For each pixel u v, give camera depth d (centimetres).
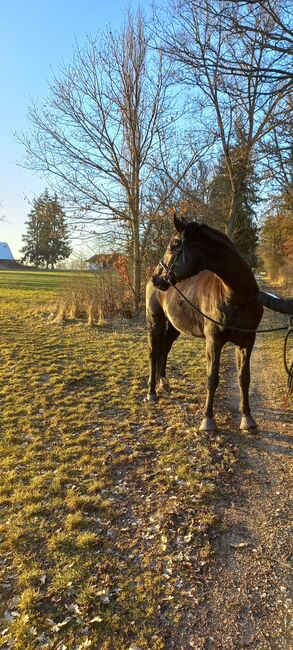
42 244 7650
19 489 387
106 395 645
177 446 470
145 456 452
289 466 430
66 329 1162
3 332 1091
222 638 242
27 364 802
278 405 600
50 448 470
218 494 382
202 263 414
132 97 1306
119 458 442
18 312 1450
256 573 289
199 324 513
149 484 397
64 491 385
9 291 2298
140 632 245
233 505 367
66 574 286
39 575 286
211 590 275
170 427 521
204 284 495
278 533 329
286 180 952
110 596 269
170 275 431
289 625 249
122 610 259
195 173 1698
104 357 868
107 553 307
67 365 801
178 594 272
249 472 419
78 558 301
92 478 408
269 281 3625
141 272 1498
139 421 547
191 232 404
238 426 526
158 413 574
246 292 431
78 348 943
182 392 662
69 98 1275
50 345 960
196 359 882
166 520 342
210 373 495
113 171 1351
